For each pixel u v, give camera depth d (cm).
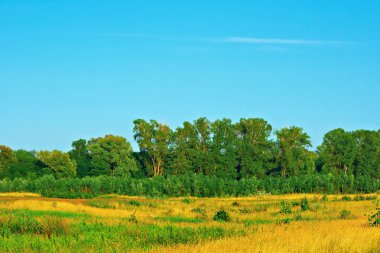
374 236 1869
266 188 9769
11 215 2788
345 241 1656
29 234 2239
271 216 4338
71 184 8312
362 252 1555
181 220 3775
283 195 9519
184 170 11419
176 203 6219
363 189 10388
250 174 11638
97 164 11350
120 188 8619
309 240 1681
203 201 7094
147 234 2253
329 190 9950
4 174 10731
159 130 11369
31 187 8225
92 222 2864
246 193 9269
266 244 1622
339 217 3988
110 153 11344
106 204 5162
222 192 9081
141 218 3594
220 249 1577
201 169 11600
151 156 11625
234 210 5166
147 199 7162
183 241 2091
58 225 2372
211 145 11662
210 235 2238
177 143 11562
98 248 1845
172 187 8881
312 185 10006
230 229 2530
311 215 4281
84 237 2103
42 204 4491
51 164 10850
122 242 1981
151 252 1672
